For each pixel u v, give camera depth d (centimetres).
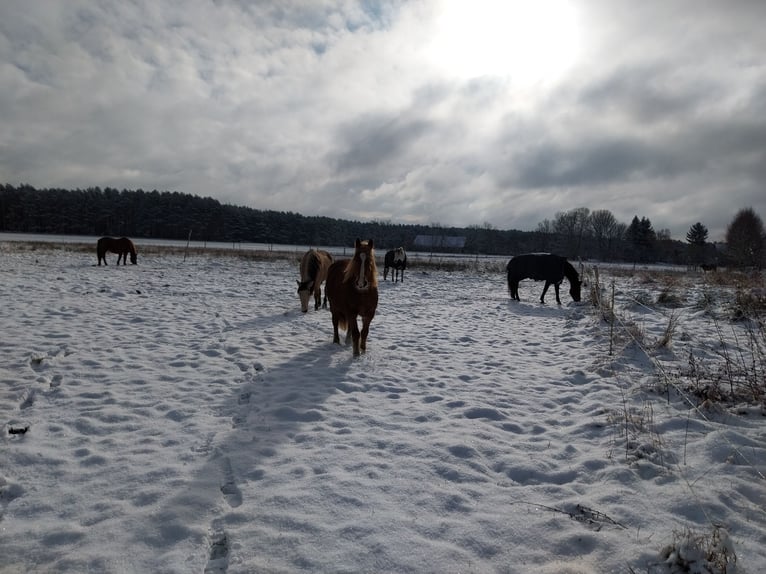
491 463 333
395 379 539
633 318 882
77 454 332
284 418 413
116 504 268
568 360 634
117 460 324
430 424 404
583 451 349
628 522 252
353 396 477
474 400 469
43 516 258
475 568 217
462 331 842
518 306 1191
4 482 292
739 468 303
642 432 373
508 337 795
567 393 491
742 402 425
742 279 1288
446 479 305
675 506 265
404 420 414
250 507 267
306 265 967
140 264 2048
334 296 647
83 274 1509
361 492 284
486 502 277
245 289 1354
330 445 354
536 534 243
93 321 793
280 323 858
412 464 324
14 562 219
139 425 388
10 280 1243
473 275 2316
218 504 271
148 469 311
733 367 521
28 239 4353
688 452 333
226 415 417
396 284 1756
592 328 824
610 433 378
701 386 459
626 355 618
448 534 243
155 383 498
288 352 650
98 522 252
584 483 303
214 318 881
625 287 1420
